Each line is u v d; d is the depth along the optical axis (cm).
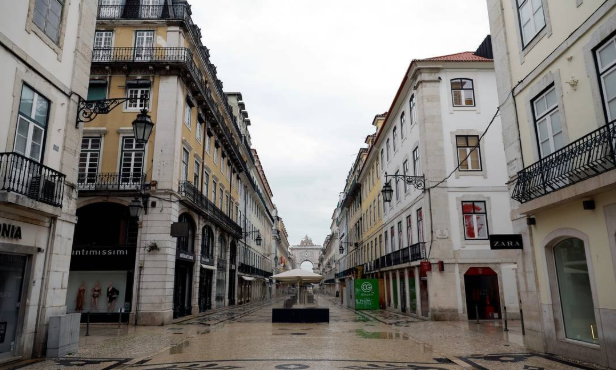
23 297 781
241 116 3438
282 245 7719
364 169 3119
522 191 822
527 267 871
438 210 1608
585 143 646
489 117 1692
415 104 1827
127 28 1758
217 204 2391
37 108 820
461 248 1584
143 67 1677
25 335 771
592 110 684
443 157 1652
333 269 6662
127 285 1545
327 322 1524
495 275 1580
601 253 662
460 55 1877
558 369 655
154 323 1466
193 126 1912
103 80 1683
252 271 3625
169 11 1798
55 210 820
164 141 1623
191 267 1888
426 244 1639
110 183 1587
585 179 649
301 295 1786
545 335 812
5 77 731
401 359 758
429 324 1419
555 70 778
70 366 715
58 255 856
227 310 2291
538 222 836
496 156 1661
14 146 757
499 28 980
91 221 1623
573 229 728
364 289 2342
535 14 848
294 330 1268
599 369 646
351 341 1005
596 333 695
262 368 676
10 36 739
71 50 923
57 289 852
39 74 820
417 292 1748
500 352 827
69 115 907
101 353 849
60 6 894
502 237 883
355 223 3878
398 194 2158
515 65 918
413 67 1764
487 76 1728
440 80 1722
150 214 1560
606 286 653
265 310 2309
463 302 1552
